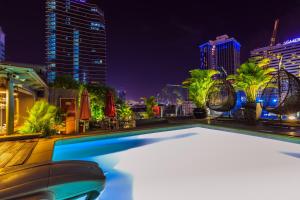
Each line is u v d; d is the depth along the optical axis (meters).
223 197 3.22
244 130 7.79
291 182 3.72
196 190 3.45
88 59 83.19
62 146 5.94
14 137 5.56
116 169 4.52
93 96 12.22
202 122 10.70
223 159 5.15
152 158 5.33
